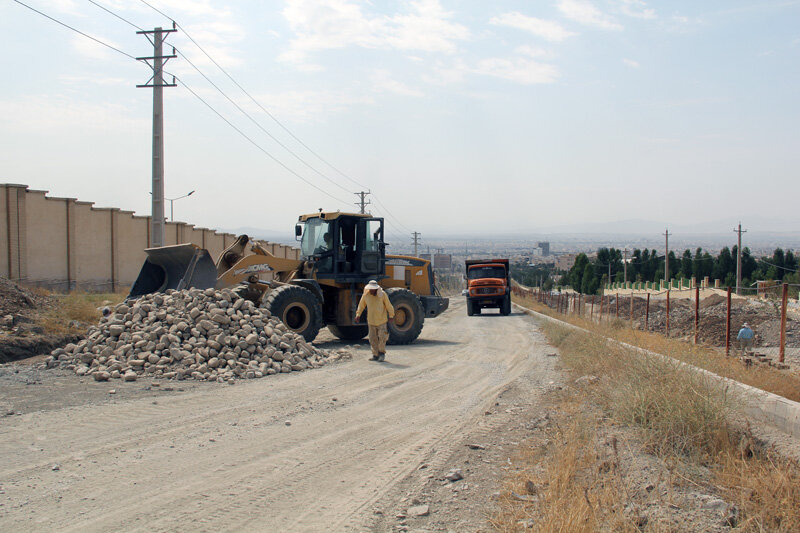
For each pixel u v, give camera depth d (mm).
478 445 6832
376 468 6043
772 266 64938
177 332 11195
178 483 5449
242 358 11125
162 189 23000
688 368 7777
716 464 5996
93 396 8758
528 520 4629
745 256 67062
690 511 4812
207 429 7254
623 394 7863
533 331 22734
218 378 10148
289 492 5316
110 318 11875
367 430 7480
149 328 11297
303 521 4695
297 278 16781
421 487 5504
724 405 6816
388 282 19000
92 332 11547
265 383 10141
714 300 32375
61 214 28422
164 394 9039
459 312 41781
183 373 10203
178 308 11828
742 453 5902
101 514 4711
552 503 4695
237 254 15734
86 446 6457
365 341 17609
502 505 5012
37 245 27203
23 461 5930
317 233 16859
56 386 9383
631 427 7168
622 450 6359
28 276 26688
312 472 5867
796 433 6469
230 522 4633
